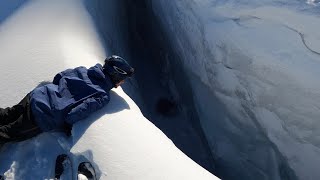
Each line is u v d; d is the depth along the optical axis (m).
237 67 3.88
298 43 3.44
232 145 4.35
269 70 3.65
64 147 3.05
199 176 2.98
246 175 4.29
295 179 3.93
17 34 4.02
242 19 3.68
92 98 3.12
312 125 3.63
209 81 4.31
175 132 4.87
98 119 3.16
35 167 2.98
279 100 3.72
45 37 3.96
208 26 3.89
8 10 4.29
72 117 3.02
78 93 3.11
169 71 5.35
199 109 4.66
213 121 4.49
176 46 4.83
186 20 4.25
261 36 3.61
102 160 2.97
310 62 3.42
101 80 3.21
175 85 5.21
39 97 3.03
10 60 3.73
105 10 4.95
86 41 4.13
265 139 4.04
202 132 4.70
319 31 3.32
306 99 3.55
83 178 2.86
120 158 2.99
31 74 3.60
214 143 4.50
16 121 3.00
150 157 3.02
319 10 3.38
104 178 2.91
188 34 4.35
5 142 3.00
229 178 4.41
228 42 3.81
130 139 3.10
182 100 5.09
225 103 4.23
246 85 3.91
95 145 3.03
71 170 2.96
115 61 3.21
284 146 3.88
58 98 3.05
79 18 4.34
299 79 3.51
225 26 3.78
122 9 5.57
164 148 3.14
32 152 3.04
